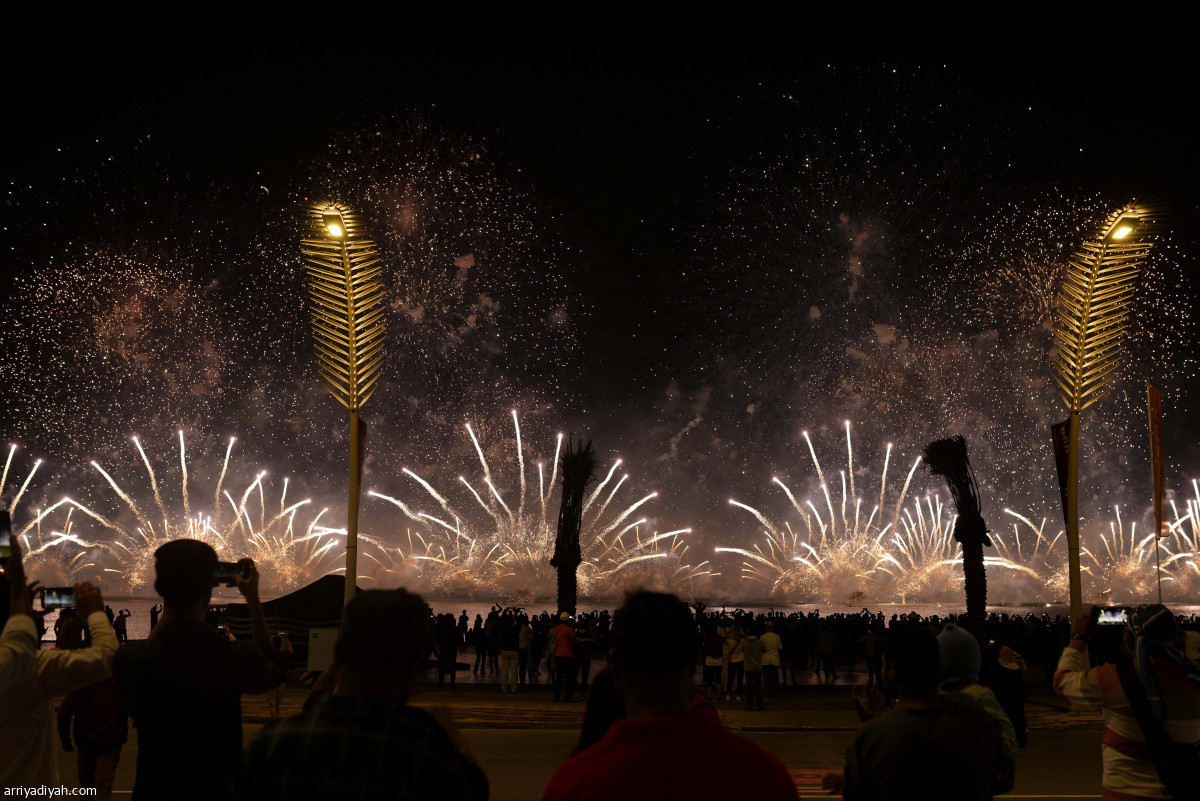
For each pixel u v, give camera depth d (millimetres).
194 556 4668
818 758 13977
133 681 4512
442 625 23656
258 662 4719
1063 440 17219
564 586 26766
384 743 2992
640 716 3160
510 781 11797
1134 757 5457
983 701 4922
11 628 4324
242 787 3002
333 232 15641
